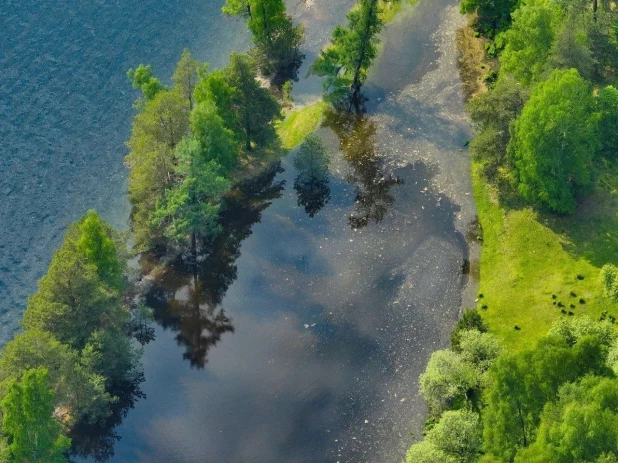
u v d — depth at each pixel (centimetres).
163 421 10169
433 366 9625
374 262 11981
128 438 10000
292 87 15138
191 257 12206
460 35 15925
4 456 8400
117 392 10488
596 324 9481
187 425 10106
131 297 11656
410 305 11344
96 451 9888
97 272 10412
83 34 16200
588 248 11425
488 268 11688
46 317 9644
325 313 11338
